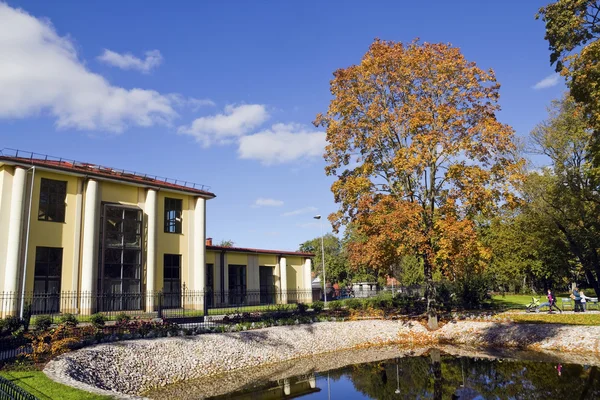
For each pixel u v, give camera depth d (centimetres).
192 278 3259
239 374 1822
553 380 1590
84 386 1105
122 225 2842
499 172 2377
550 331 2316
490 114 2472
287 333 2322
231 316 2577
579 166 3044
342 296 5203
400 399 1448
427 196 2655
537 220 3506
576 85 1855
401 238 2305
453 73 2531
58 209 2575
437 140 2370
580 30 1888
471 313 2947
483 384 1584
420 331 2642
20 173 2400
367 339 2539
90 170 2769
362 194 2544
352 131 2648
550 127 3189
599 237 3303
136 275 2864
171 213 3241
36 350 1402
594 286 3603
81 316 2405
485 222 4359
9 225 2348
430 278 2714
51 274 2488
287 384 1664
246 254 4075
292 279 4519
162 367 1661
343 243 7062
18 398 809
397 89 2670
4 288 2267
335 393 1534
